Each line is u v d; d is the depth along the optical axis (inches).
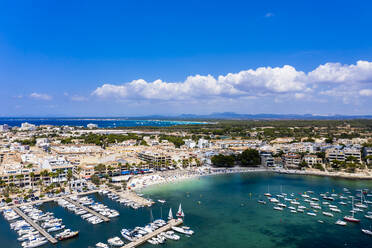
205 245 6171.3
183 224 7342.5
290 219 7667.3
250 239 6481.3
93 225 7116.1
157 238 6373.0
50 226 6934.1
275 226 7219.5
